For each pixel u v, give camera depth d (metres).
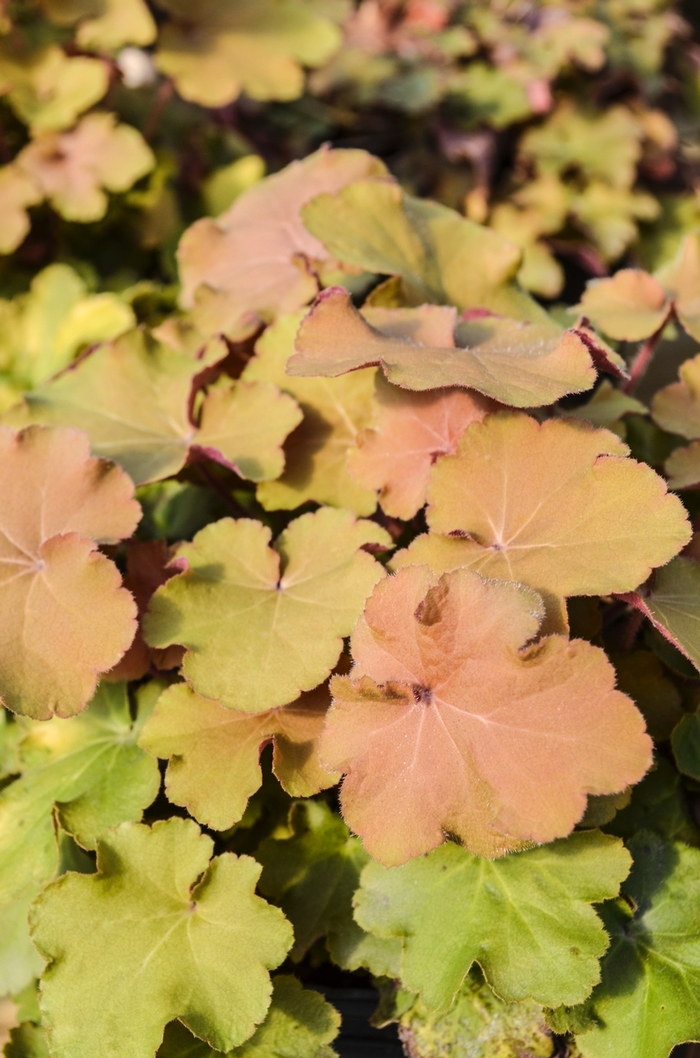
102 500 0.59
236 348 0.68
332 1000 0.60
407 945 0.56
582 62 1.20
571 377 0.57
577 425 0.57
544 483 0.57
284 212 0.75
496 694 0.52
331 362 0.57
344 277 0.72
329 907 0.59
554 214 1.13
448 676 0.53
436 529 0.57
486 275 0.70
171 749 0.57
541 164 1.17
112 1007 0.55
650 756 0.51
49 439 0.60
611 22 1.32
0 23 0.92
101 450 0.64
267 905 0.56
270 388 0.64
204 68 0.98
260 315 0.69
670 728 0.60
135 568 0.61
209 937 0.56
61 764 0.61
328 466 0.64
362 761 0.53
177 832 0.57
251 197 0.77
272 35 1.03
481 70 1.23
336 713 0.54
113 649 0.56
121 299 0.86
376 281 0.72
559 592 0.54
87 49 0.98
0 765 0.63
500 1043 0.57
